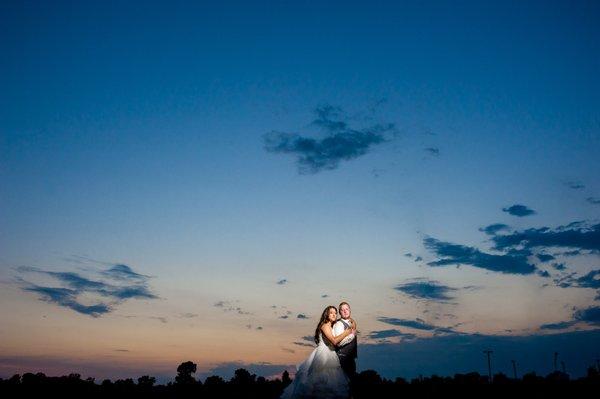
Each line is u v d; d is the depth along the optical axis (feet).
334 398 32.50
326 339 33.78
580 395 128.06
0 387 116.47
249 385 127.13
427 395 128.47
